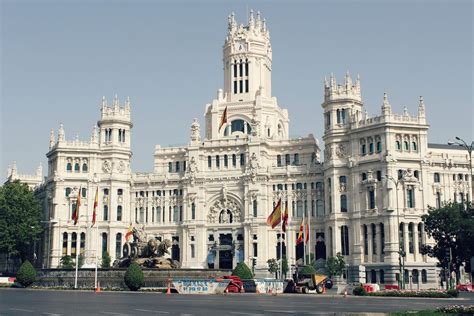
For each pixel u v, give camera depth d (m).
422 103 152.50
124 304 64.31
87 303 65.62
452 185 156.50
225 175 172.25
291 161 174.50
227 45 192.25
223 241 171.50
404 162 148.50
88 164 176.12
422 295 90.62
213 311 54.81
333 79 161.50
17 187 172.00
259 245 164.88
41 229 170.75
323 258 161.88
